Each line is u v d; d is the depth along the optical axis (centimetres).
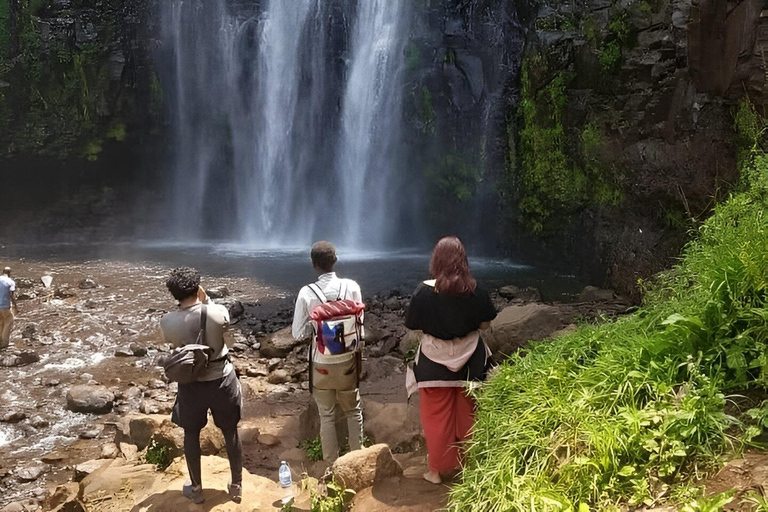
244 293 1409
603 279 1441
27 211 2381
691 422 294
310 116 2434
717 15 1108
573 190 1591
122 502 476
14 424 773
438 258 374
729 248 373
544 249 1742
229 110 2508
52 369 950
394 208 2322
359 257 1983
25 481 641
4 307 1018
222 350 422
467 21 2120
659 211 1309
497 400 358
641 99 1398
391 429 557
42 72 2256
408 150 2255
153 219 2539
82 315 1213
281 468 462
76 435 747
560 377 356
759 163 477
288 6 2417
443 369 378
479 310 375
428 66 2194
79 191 2434
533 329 724
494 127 1992
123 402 832
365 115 2333
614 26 1485
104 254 2027
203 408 422
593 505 287
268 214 2523
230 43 2453
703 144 1184
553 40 1664
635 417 302
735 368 326
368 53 2319
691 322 345
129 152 2452
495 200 1986
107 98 2333
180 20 2397
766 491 251
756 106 1041
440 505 355
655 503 275
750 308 335
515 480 299
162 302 1319
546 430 323
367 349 954
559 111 1642
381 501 371
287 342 996
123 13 2344
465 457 374
